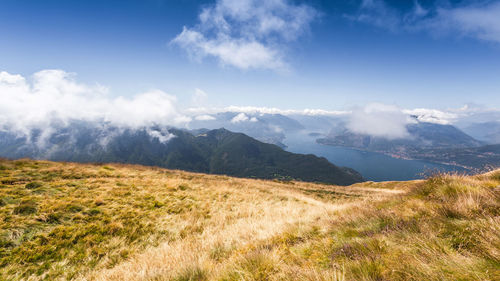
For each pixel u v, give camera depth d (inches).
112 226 341.4
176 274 154.5
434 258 92.4
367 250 121.3
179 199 544.1
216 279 131.5
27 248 263.9
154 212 430.0
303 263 128.2
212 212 492.4
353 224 198.7
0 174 470.0
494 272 76.9
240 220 412.2
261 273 123.4
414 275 85.1
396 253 107.7
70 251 275.0
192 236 339.9
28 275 231.6
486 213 135.8
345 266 106.5
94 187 511.2
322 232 199.0
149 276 168.7
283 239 197.6
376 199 337.4
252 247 192.4
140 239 332.2
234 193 711.1
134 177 693.9
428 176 285.3
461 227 120.6
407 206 209.5
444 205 165.6
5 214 314.8
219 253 210.1
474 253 93.7
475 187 205.6
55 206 359.6
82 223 338.3
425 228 131.3
